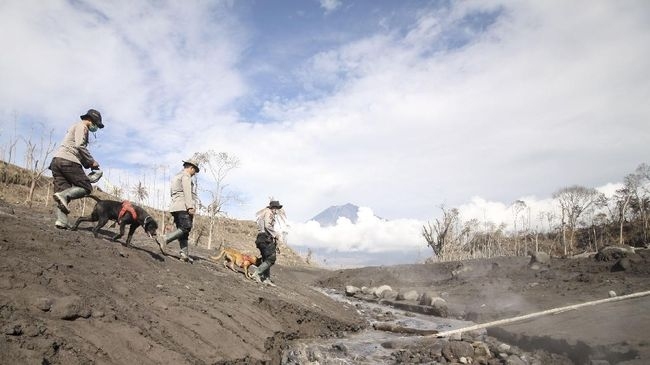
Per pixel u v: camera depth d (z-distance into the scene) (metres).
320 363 6.95
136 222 7.70
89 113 7.05
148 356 4.31
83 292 4.76
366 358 7.75
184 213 8.67
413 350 8.38
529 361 7.59
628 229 52.72
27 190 26.80
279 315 8.47
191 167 8.84
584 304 10.19
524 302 14.03
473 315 13.49
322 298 12.94
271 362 6.14
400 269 28.08
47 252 5.44
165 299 5.84
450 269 25.69
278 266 32.66
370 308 16.34
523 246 59.84
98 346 3.99
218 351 5.26
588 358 7.02
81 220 7.31
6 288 4.06
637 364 6.04
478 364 7.60
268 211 10.41
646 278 14.63
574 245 57.28
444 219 40.34
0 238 5.21
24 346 3.38
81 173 7.01
